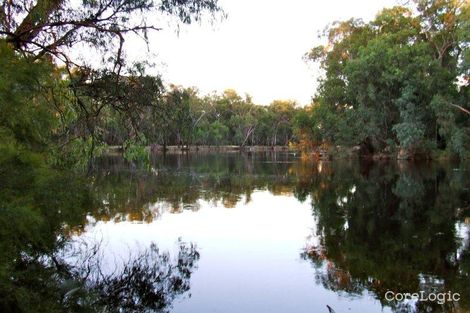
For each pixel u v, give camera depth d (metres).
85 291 7.10
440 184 21.81
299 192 19.66
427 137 42.59
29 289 6.76
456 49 42.34
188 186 21.42
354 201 16.84
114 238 10.66
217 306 6.70
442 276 8.00
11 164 5.21
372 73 41.00
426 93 38.88
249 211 14.58
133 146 10.83
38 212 5.59
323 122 49.78
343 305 6.71
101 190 18.80
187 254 9.40
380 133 45.19
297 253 9.53
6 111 5.03
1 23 6.93
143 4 8.32
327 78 51.75
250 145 97.88
